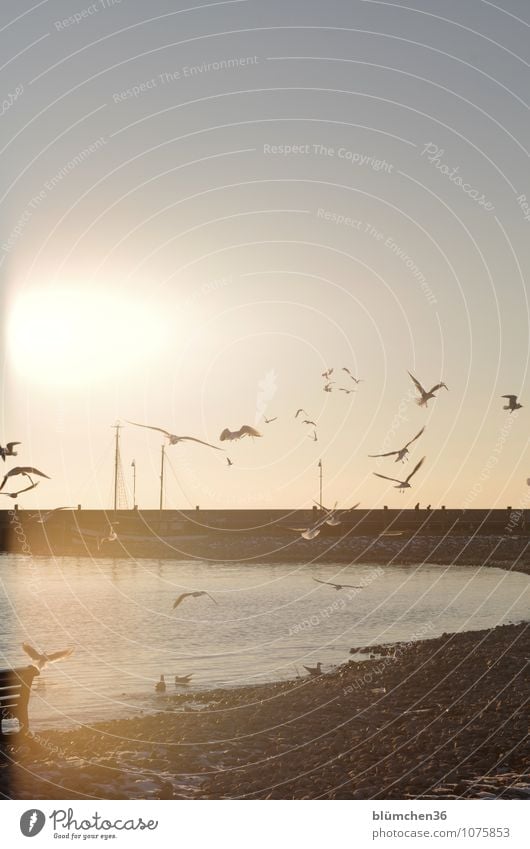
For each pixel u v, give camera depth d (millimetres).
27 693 22078
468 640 43406
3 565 106375
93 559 115062
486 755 20312
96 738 23250
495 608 62594
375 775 18906
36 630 52500
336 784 18297
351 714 26234
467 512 125562
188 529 126500
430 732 23000
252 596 71812
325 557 112188
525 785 17969
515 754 20359
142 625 54719
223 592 75250
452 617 58000
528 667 33531
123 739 23188
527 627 47688
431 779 18438
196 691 33906
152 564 107625
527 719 24219
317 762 20219
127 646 46188
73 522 126438
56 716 29000
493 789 17766
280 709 27828
